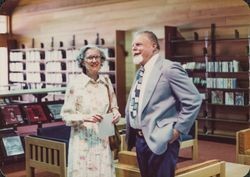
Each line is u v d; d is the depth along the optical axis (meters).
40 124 5.51
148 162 2.86
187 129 2.75
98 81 3.26
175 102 2.82
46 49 10.48
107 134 3.20
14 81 11.21
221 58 7.48
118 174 3.66
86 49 3.18
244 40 7.15
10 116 5.36
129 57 8.80
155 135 2.75
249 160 5.00
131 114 2.93
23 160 5.44
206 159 5.76
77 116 3.14
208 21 7.65
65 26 10.28
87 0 9.73
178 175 3.55
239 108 7.31
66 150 4.12
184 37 8.02
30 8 11.12
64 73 9.95
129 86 8.79
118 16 9.09
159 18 8.38
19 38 11.52
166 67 2.79
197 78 7.62
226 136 7.26
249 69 6.95
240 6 7.18
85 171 3.18
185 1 7.96
